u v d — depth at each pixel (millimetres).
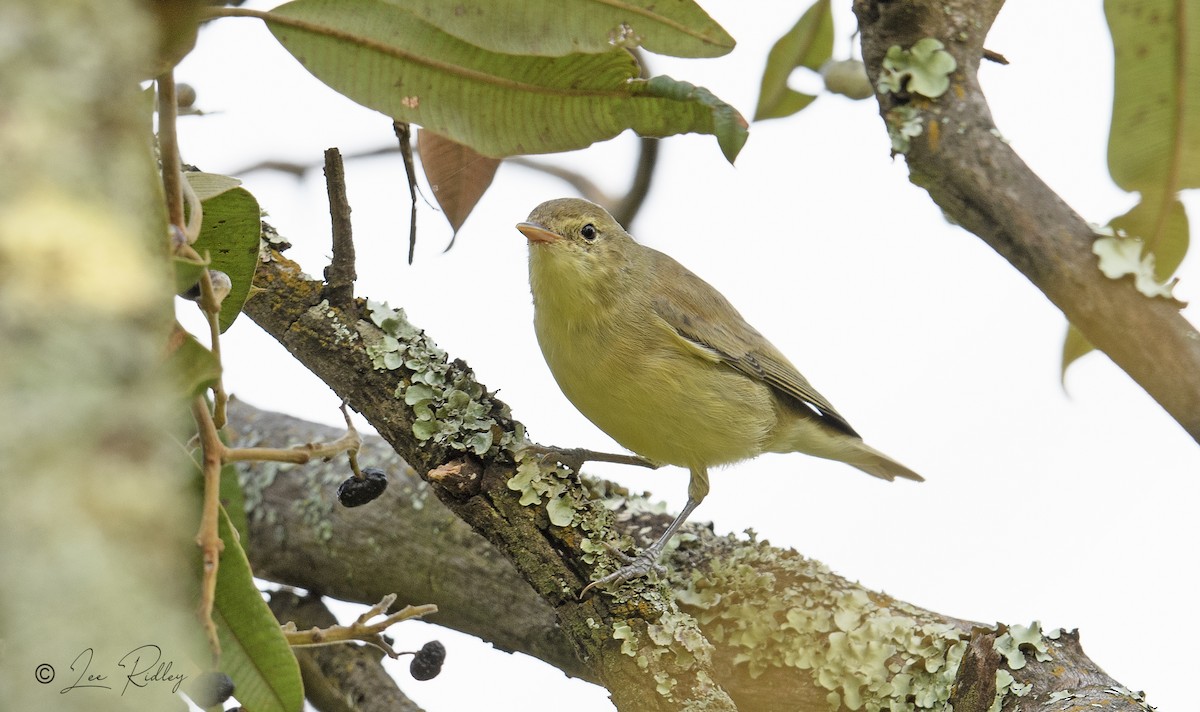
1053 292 5961
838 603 8398
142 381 2447
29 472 2242
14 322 2258
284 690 5398
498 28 5793
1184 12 6504
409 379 7871
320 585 10039
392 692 9312
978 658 7445
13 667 2230
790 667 8188
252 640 5281
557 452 9578
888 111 6348
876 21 6449
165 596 2521
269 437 10797
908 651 8078
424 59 6215
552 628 8953
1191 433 5762
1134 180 6918
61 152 2395
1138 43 6645
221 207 5688
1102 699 7078
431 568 9438
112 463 2340
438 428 7789
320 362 7828
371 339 7867
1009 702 7328
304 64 6215
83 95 2463
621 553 7812
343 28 6109
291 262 7844
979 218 6160
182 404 4152
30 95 2400
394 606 9641
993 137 6145
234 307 6082
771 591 8484
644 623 7578
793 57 9844
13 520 2225
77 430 2295
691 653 7504
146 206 3154
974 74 6371
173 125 4508
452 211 7984
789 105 10148
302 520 10047
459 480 7727
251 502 10250
